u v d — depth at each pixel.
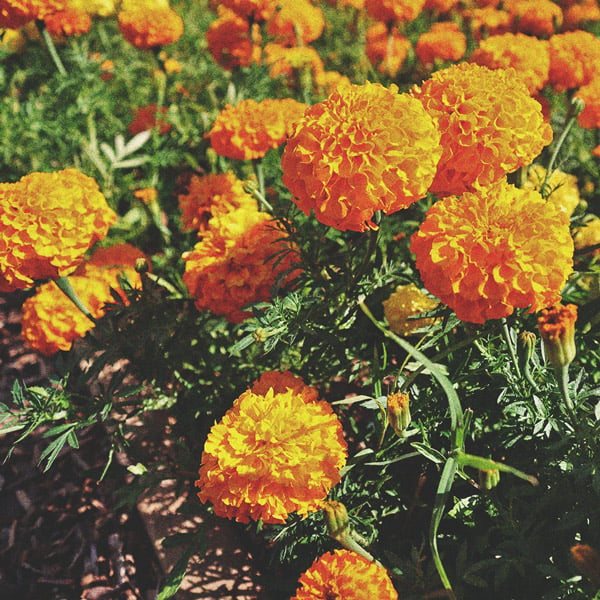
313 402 0.54
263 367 0.68
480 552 0.53
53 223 0.58
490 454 0.57
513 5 0.89
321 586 0.48
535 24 0.88
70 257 0.59
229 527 0.66
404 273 0.62
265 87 0.90
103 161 0.90
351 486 0.58
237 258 0.62
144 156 0.86
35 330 0.68
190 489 0.68
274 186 0.80
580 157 0.79
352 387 0.70
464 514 0.56
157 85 1.04
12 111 0.93
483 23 0.96
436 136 0.51
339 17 1.26
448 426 0.58
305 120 0.52
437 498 0.47
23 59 1.14
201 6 1.39
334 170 0.50
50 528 0.72
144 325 0.63
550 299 0.49
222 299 0.63
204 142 0.89
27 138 0.90
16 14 0.84
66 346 0.69
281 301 0.58
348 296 0.60
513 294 0.49
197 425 0.66
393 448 0.58
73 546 0.70
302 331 0.59
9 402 0.80
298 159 0.52
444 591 0.51
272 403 0.53
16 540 0.71
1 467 0.77
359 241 0.61
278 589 0.60
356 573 0.48
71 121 0.90
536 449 0.56
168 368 0.65
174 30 0.90
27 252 0.58
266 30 0.93
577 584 0.49
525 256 0.48
